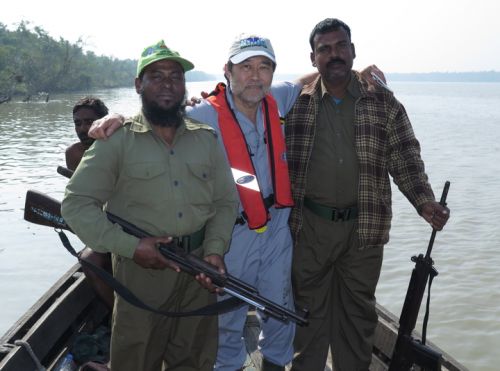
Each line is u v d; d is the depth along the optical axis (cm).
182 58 220
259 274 290
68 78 8344
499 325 732
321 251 290
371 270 293
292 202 282
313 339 299
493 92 19625
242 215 276
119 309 229
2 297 802
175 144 226
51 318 319
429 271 269
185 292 237
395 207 1268
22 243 1035
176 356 245
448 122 4194
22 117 3906
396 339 297
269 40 271
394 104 284
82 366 289
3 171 1727
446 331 722
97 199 217
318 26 277
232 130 274
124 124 221
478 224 1135
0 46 7369
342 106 284
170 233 225
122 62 15062
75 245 1028
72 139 2655
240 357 303
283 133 286
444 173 1717
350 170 281
